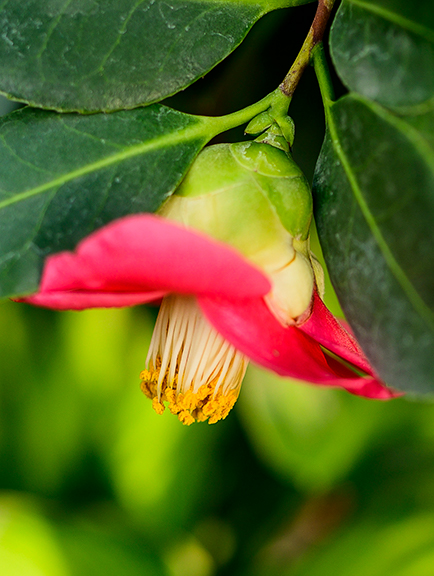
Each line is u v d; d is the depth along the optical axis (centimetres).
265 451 52
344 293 25
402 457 54
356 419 53
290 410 52
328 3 26
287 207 26
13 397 55
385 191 25
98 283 25
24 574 45
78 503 56
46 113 26
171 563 52
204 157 26
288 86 27
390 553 46
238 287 24
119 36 26
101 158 26
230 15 26
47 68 26
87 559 47
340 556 48
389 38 25
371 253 25
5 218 26
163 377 28
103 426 56
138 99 26
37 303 26
